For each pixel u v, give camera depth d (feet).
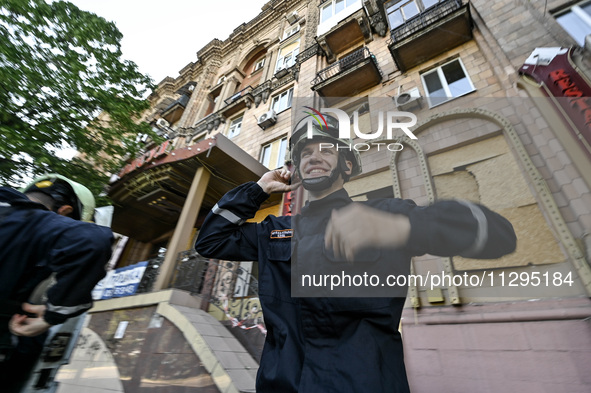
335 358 2.06
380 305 2.06
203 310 13.35
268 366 2.42
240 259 3.39
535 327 6.76
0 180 15.42
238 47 44.50
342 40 24.62
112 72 20.40
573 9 10.77
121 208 23.11
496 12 13.64
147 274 15.30
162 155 18.51
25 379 4.04
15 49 16.34
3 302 3.17
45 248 3.39
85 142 19.02
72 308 3.26
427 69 15.08
